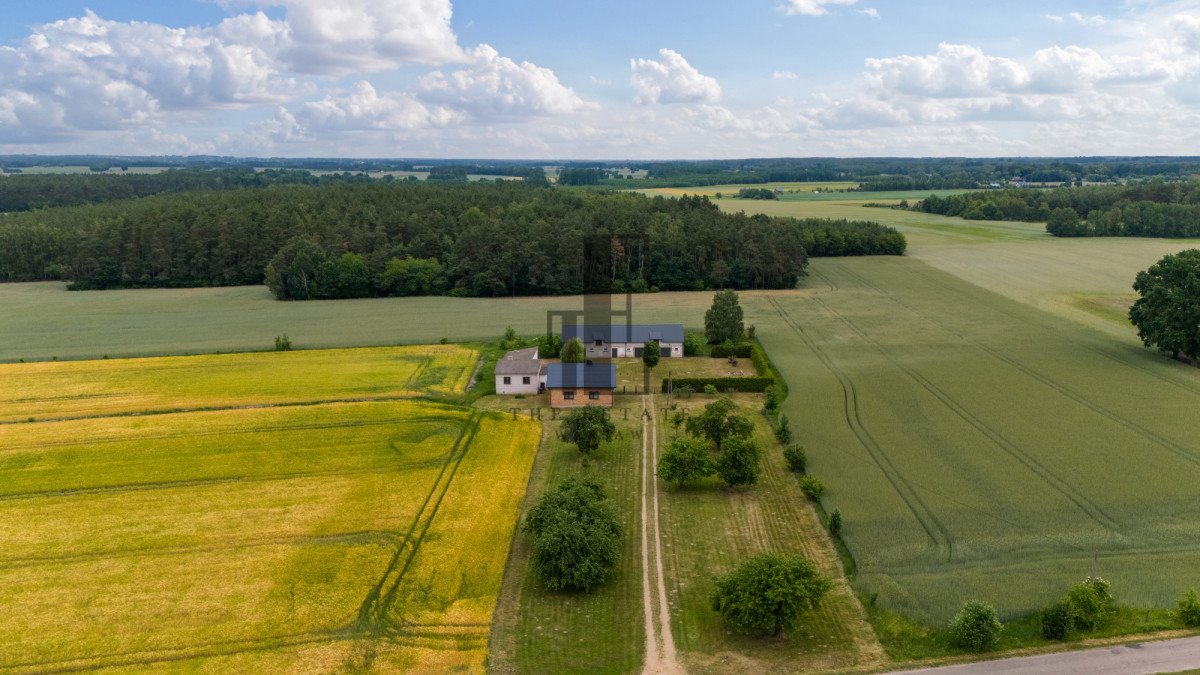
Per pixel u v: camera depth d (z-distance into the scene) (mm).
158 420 72875
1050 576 45219
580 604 44375
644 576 47344
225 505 55312
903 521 52875
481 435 69812
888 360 93688
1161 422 69938
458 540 50812
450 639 40688
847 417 74188
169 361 95938
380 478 60125
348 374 90125
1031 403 76125
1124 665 36750
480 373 92375
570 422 65938
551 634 41438
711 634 41375
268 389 83500
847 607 43312
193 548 49250
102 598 43625
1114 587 43625
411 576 46281
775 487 59750
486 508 55750
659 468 60156
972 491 57156
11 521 52844
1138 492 55969
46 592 44188
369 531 51594
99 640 39844
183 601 43344
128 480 59500
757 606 39594
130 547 49344
